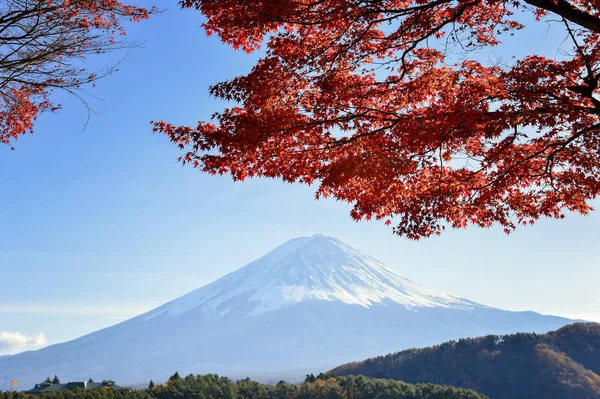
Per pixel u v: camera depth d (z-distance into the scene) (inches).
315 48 318.7
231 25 328.2
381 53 327.6
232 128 319.3
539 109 295.9
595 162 346.3
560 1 287.9
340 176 328.5
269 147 331.6
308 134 327.3
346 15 301.0
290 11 304.5
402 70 331.9
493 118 294.7
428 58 334.0
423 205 349.7
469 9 331.6
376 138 327.6
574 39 340.8
